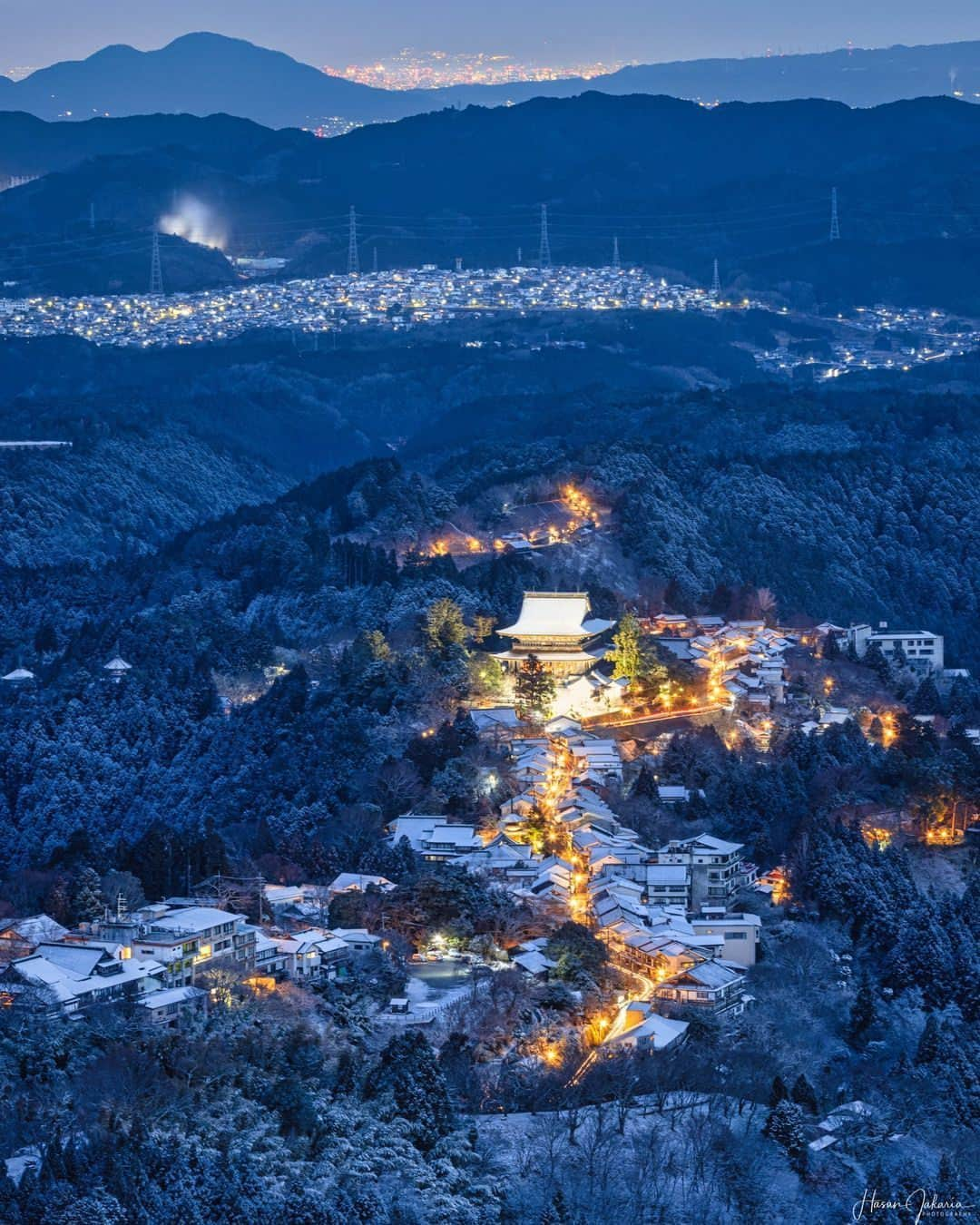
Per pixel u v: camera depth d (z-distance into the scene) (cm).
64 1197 18588
